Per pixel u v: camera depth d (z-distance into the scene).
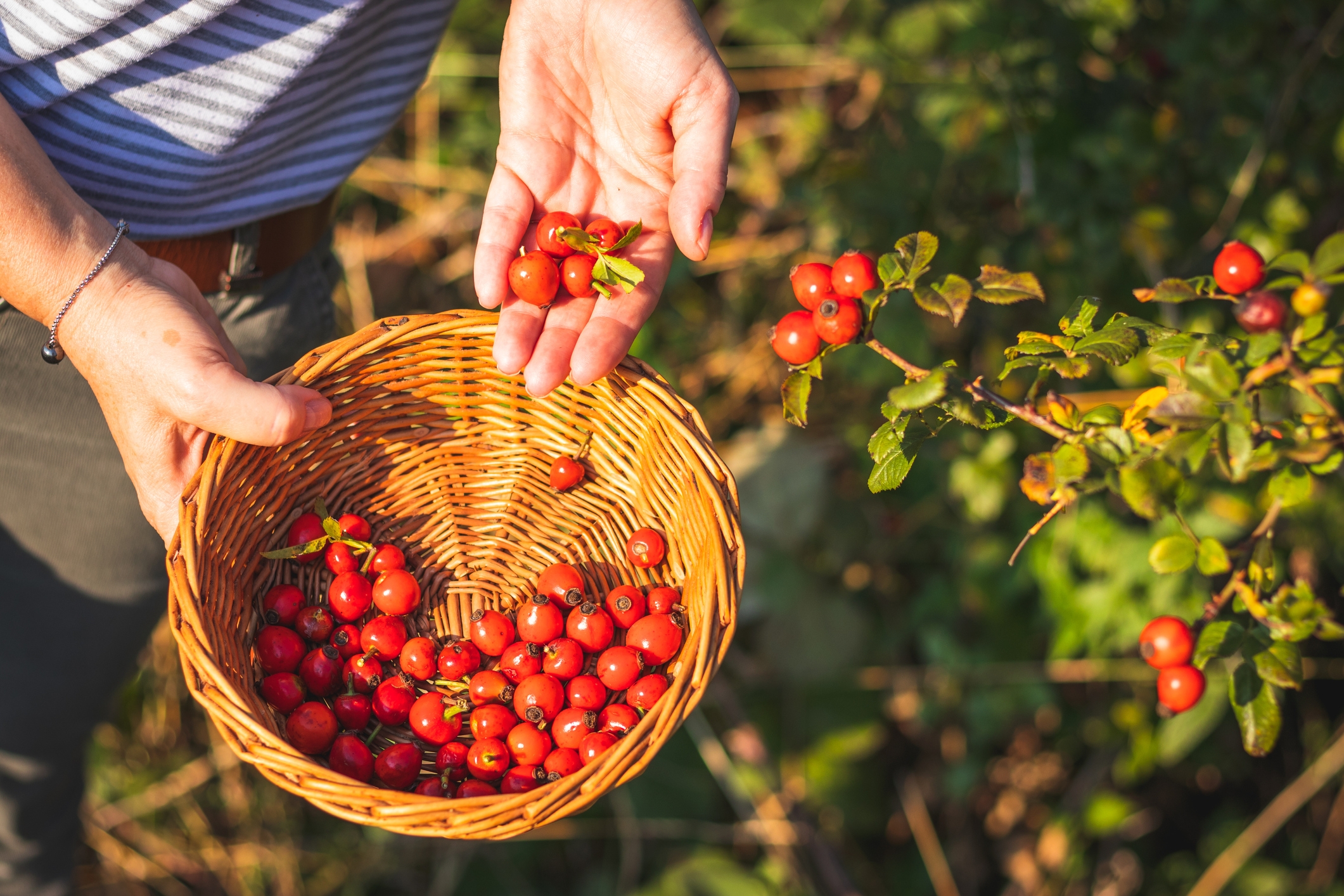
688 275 1.05
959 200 0.96
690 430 0.75
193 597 0.70
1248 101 0.89
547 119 0.78
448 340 0.77
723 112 0.76
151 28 0.71
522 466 0.81
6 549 0.81
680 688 0.70
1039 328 0.96
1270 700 0.65
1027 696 0.99
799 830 0.99
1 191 0.68
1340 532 0.92
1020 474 0.97
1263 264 0.65
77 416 0.78
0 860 0.90
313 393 0.73
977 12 0.93
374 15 0.76
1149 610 0.94
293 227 0.79
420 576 0.80
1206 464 0.91
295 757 0.69
